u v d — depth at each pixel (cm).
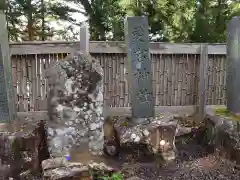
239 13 571
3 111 385
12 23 736
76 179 303
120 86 493
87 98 342
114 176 326
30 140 355
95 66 347
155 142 384
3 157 345
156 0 561
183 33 575
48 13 787
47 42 454
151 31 637
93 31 741
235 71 382
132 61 402
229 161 369
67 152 339
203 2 623
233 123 370
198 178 338
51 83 335
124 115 493
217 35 617
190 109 516
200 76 504
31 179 340
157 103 511
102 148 355
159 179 335
